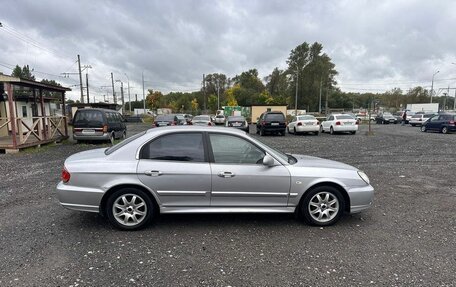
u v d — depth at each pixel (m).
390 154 11.00
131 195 3.95
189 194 3.95
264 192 4.04
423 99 82.88
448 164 8.95
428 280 2.86
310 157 4.89
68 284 2.75
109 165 3.89
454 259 3.26
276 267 3.09
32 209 4.79
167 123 21.09
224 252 3.40
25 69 61.41
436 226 4.18
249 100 84.94
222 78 97.25
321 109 78.69
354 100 98.19
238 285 2.77
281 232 3.97
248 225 4.19
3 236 3.77
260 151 4.11
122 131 16.50
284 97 77.75
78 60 41.25
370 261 3.22
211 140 4.08
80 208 3.88
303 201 4.15
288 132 22.58
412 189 6.13
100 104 34.66
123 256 3.29
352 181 4.17
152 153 3.99
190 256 3.30
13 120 11.22
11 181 6.70
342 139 16.89
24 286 2.71
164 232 3.93
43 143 13.16
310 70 72.75
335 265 3.13
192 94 96.75
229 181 3.96
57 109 33.72
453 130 20.58
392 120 38.69
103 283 2.77
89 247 3.49
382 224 4.25
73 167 3.88
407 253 3.40
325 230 4.04
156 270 3.01
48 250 3.41
